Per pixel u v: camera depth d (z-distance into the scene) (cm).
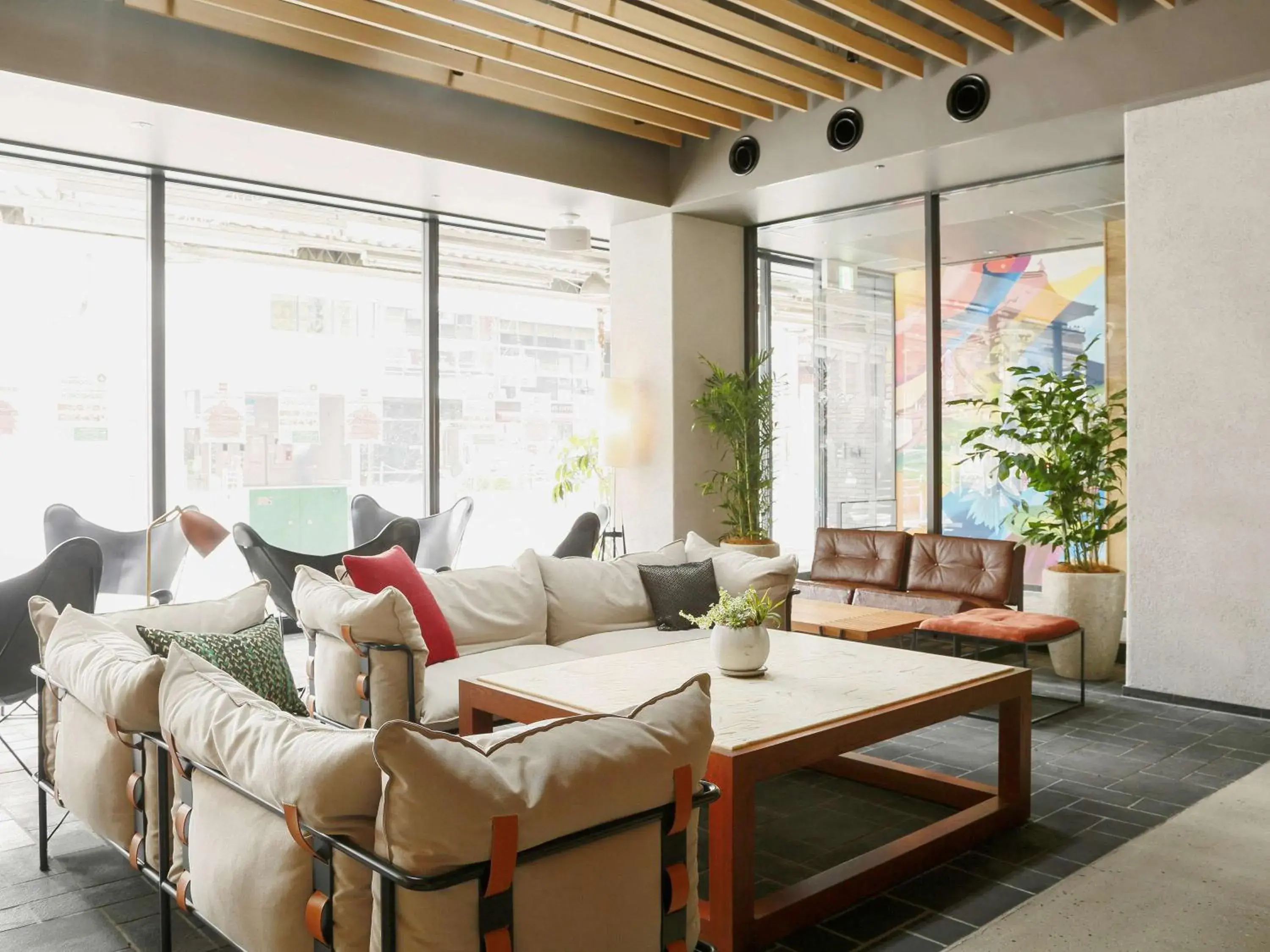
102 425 573
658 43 513
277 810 174
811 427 721
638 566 495
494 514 741
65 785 266
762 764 252
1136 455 500
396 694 336
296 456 652
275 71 502
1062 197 596
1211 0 456
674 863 185
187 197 606
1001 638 474
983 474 636
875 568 633
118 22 454
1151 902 271
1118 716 469
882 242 678
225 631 323
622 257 734
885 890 282
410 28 459
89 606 396
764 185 630
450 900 153
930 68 551
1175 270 484
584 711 295
